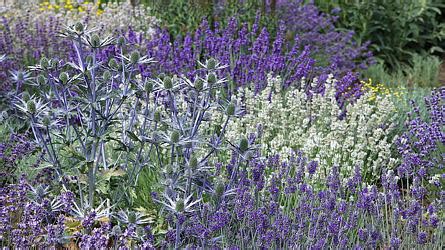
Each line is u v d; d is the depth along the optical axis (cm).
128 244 292
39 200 298
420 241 290
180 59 415
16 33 434
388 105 374
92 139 313
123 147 307
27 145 331
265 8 467
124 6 495
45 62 304
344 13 546
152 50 422
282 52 455
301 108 379
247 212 298
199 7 471
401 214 302
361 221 309
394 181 312
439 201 311
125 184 314
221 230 298
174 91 314
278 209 301
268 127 362
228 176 316
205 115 311
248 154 301
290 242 289
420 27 572
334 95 386
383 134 369
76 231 296
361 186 335
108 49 412
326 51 470
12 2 494
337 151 355
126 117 329
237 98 382
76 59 412
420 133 350
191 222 297
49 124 301
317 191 326
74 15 488
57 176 315
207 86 300
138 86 311
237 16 464
